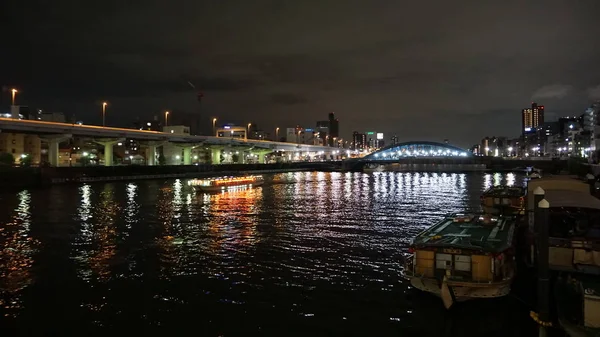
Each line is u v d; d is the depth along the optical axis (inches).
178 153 5792.3
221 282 847.1
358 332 624.7
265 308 712.4
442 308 703.1
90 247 1153.4
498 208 1309.1
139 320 669.3
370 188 3353.8
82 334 624.4
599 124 5142.7
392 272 906.1
